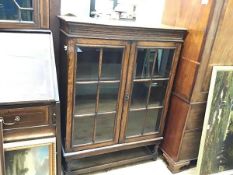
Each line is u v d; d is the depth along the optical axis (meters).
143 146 2.04
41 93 1.23
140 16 1.95
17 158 1.28
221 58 1.62
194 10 1.58
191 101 1.65
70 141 1.56
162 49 1.64
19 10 1.43
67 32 1.34
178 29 1.59
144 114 1.78
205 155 1.73
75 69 1.40
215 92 1.63
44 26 1.52
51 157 1.35
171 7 1.82
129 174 1.81
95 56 1.44
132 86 1.62
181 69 1.73
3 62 1.25
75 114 1.52
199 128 1.79
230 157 1.84
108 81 1.53
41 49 1.37
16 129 1.23
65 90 1.49
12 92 1.18
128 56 1.51
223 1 1.43
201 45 1.53
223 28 1.52
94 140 1.66
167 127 1.91
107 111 1.62
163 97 1.79
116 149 1.76
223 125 1.73
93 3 1.76
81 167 1.72
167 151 1.93
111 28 1.39
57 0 1.53
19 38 1.37
